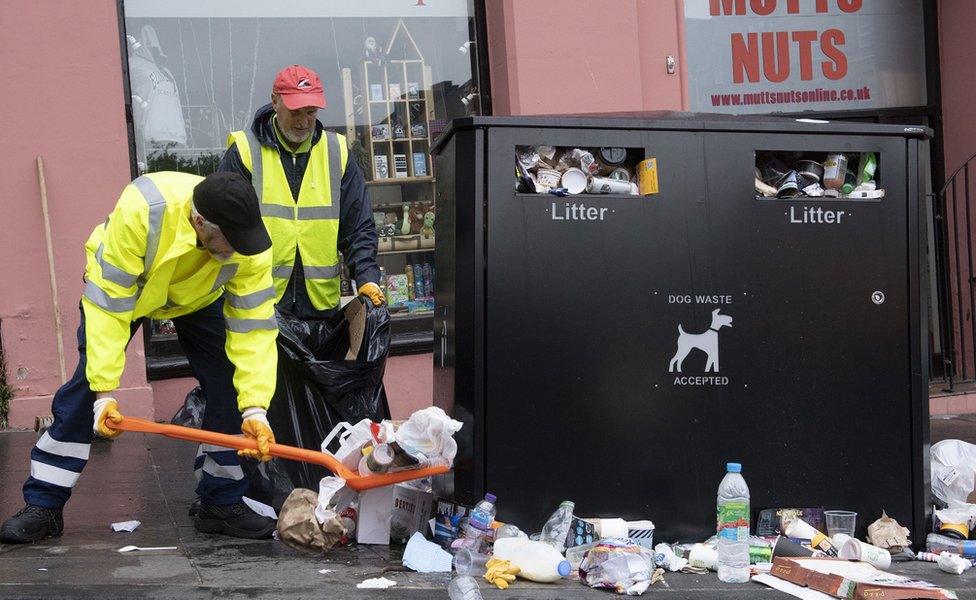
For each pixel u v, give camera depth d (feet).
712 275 12.79
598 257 12.59
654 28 25.25
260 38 23.58
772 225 12.93
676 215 12.73
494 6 24.49
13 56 20.62
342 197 15.55
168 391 22.04
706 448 12.75
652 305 12.67
